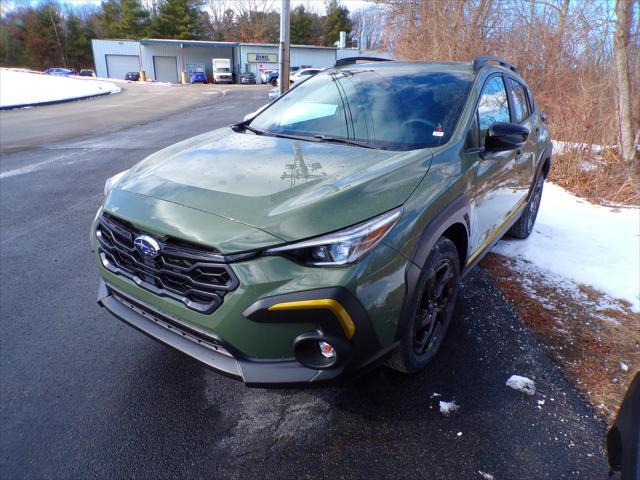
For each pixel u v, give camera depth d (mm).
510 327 2920
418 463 1916
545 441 2035
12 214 5066
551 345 2740
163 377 2451
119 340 2785
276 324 1759
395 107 2867
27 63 64562
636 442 1305
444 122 2695
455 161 2465
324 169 2223
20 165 7555
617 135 6812
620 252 4074
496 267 3787
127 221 2020
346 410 2213
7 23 64875
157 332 2062
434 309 2410
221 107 18922
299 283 1726
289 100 3383
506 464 1914
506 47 9969
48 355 2621
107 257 2246
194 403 2262
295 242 1745
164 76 50250
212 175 2221
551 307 3168
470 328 2893
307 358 1837
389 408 2221
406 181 2121
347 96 3102
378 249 1845
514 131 2572
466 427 2107
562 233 4578
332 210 1840
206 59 49969
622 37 6578
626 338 2820
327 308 1725
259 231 1770
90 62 69375
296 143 2682
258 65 48906
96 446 1999
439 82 3021
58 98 21500
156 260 1945
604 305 3207
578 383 2416
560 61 8141
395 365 2295
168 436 2059
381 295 1860
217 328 1811
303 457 1946
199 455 1957
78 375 2457
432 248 2164
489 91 3162
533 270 3740
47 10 65000
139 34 63188
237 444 2016
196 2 63438
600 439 2053
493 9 10648
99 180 6598
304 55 47219
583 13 7848
